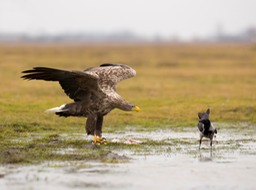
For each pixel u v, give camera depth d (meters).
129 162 14.58
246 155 15.88
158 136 19.41
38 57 73.81
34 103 26.06
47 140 17.59
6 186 11.92
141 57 79.12
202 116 16.86
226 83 39.12
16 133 18.77
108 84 16.31
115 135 19.48
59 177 12.76
